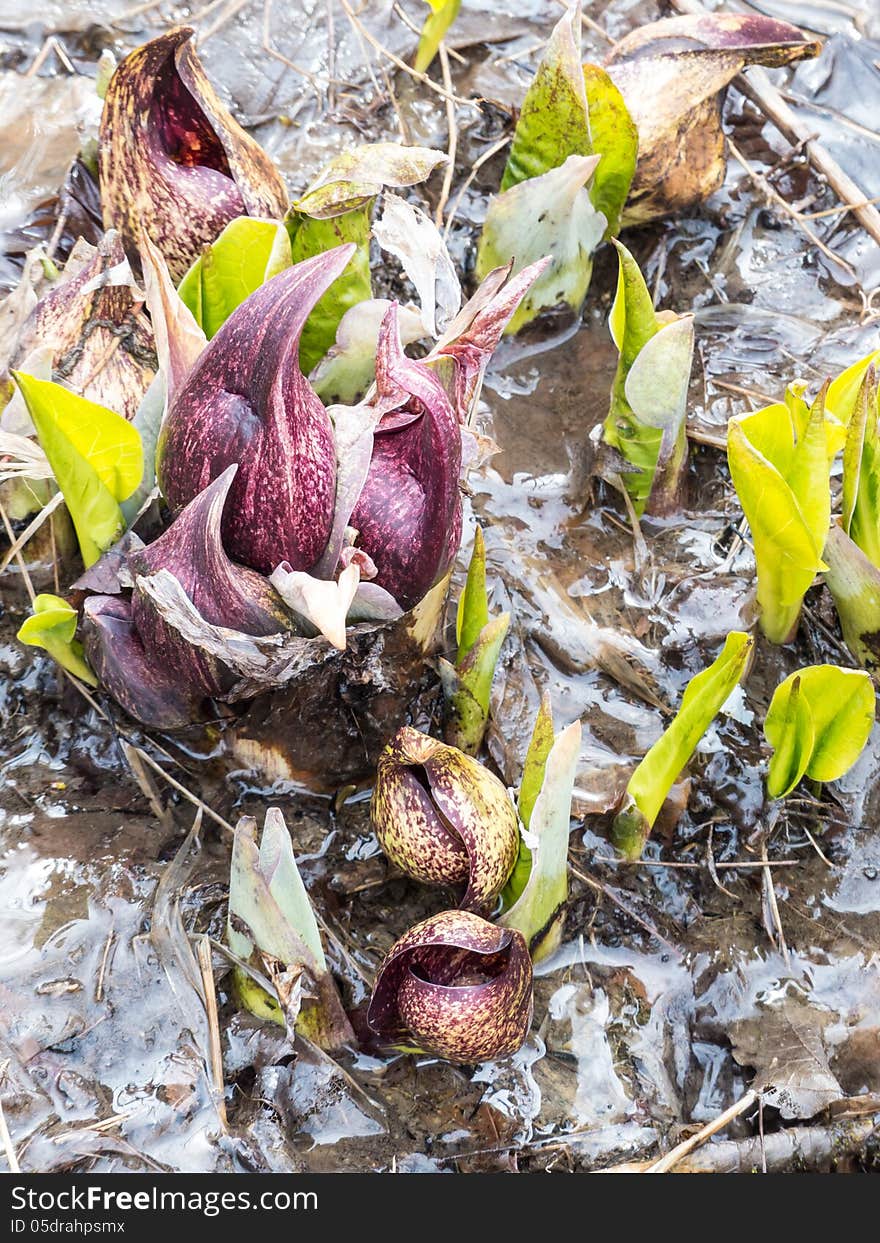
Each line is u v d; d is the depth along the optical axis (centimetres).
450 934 109
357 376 119
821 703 118
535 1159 114
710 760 123
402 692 118
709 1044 119
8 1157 111
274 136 140
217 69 142
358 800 121
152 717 115
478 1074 115
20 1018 113
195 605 109
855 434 119
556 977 118
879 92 149
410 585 111
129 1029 114
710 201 142
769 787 122
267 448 108
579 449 132
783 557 121
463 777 112
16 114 136
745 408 134
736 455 118
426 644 117
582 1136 115
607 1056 117
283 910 110
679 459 128
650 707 124
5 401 119
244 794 120
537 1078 116
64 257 131
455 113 142
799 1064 118
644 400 123
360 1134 114
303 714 117
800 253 141
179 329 112
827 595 128
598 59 146
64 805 119
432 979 112
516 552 128
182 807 119
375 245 136
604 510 130
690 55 133
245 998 114
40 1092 112
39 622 115
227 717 116
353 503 109
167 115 119
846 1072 118
